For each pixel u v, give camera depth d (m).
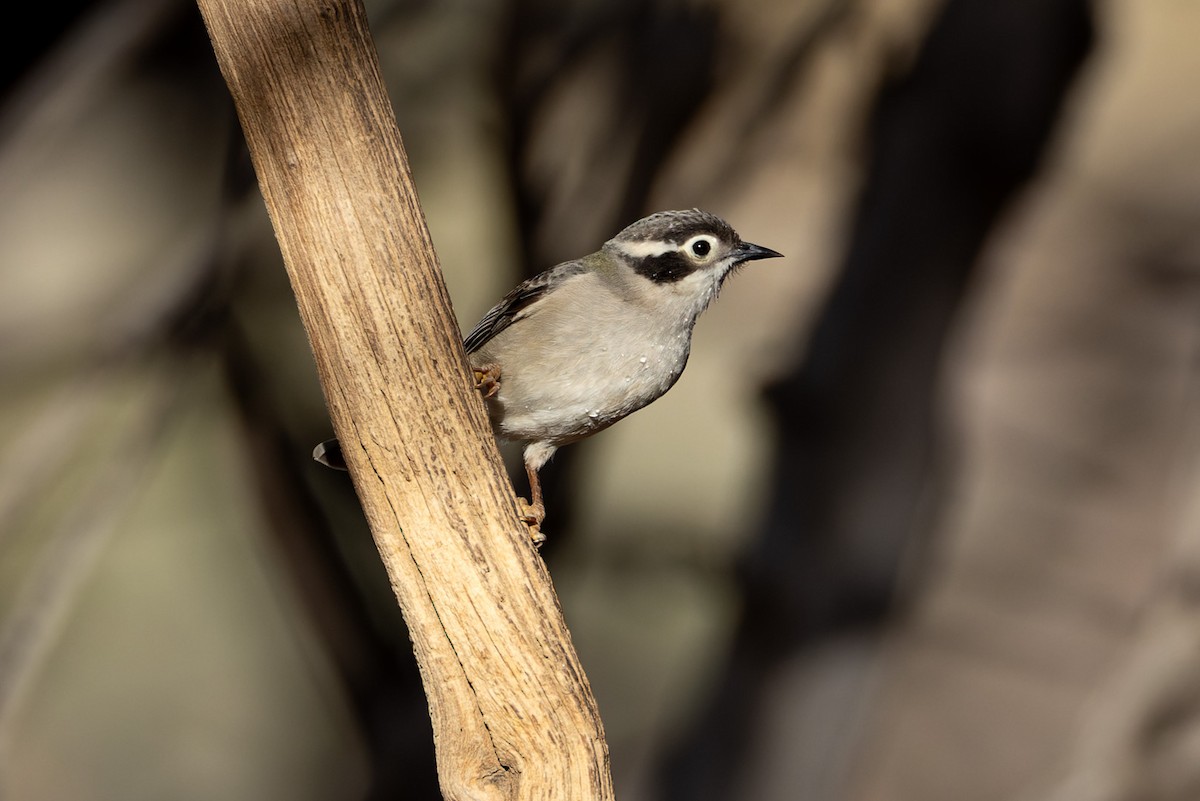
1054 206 16.78
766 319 15.43
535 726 6.05
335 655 10.89
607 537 14.93
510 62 11.08
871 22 12.05
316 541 10.84
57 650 14.66
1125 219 16.80
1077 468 15.69
